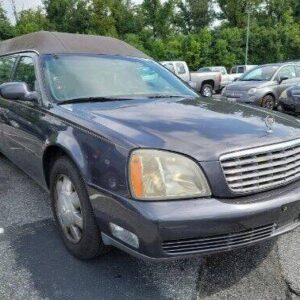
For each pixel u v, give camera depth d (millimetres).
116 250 3119
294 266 2959
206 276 2854
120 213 2416
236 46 40156
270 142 2586
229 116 2977
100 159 2564
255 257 3084
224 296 2635
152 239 2301
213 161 2393
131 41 40156
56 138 2992
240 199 2443
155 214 2271
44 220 3732
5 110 4238
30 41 4340
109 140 2555
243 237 2475
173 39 40438
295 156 2727
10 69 4477
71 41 4133
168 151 2393
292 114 8641
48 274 2859
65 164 2902
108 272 2883
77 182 2775
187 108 3178
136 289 2701
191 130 2627
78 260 3027
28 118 3617
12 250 3186
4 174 5031
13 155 4285
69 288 2703
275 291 2678
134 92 3713
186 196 2357
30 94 3549
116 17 42812
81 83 3621
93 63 3910
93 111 3051
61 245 3250
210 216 2311
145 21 43875
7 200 4207
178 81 4199
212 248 2414
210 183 2381
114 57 4121
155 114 2955
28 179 4844
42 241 3324
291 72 12133
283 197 2523
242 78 12469
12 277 2826
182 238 2324
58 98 3424
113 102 3359
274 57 41344
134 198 2352
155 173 2359
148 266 2963
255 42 40719
